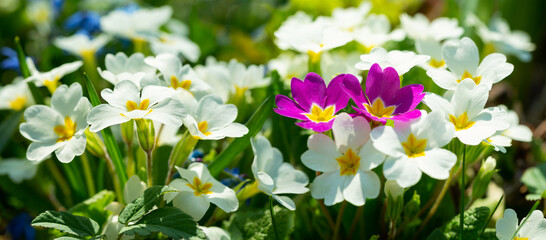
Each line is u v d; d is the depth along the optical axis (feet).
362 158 1.78
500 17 2.74
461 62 1.86
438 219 1.97
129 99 1.78
